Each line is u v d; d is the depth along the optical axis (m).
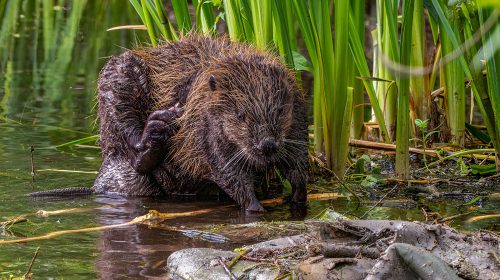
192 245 7.93
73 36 21.45
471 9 9.67
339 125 10.59
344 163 10.69
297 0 10.20
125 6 25.83
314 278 6.37
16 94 15.78
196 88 9.98
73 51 19.91
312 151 10.99
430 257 6.20
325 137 10.70
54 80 17.09
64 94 15.88
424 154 11.06
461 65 10.57
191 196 10.50
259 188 10.74
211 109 9.74
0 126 13.47
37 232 8.30
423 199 9.84
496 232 7.80
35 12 24.86
